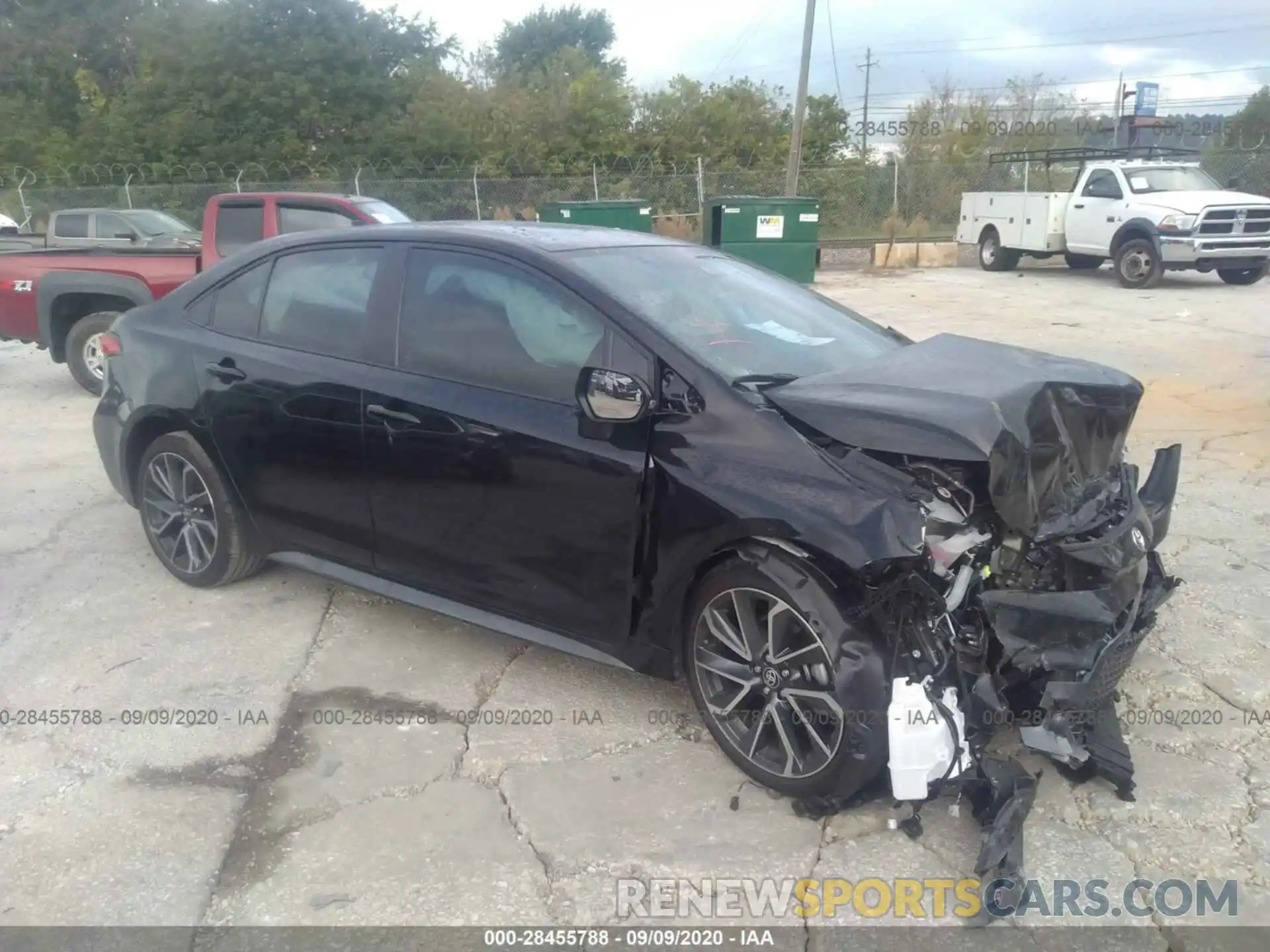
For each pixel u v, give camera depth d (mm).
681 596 3420
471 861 3055
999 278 19203
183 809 3297
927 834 3143
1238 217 15852
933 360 3684
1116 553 3197
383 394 4008
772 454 3219
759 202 17859
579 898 2904
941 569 3098
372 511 4133
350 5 33156
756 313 4023
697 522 3281
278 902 2895
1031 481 3090
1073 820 3195
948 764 3018
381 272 4199
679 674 3557
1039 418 3176
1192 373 9562
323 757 3580
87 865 3047
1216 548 5289
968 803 3242
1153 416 8031
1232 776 3398
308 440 4258
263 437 4414
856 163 30000
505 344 3820
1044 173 25484
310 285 4422
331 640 4445
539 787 3396
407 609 4750
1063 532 3203
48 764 3539
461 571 3938
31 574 5172
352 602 4820
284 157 30969
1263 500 6023
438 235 4129
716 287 4105
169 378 4738
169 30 33250
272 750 3627
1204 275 18750
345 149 31438
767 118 33281
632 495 3428
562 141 31953
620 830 3182
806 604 3074
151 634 4500
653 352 3508
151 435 4953
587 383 3311
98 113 33719
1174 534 5504
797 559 3117
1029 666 3002
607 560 3535
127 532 5762
